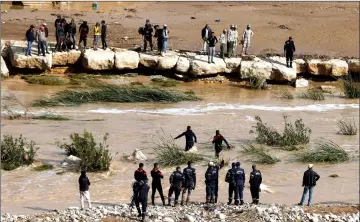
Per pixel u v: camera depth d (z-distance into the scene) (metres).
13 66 111.50
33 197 60.97
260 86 114.81
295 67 119.38
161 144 78.81
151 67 116.19
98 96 100.56
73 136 79.62
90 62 112.94
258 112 98.31
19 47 115.00
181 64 115.75
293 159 75.25
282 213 55.84
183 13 158.62
